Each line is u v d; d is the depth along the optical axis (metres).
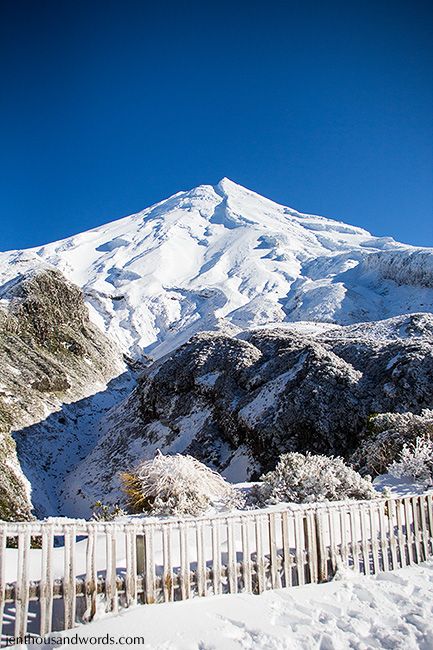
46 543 4.76
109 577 4.96
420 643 4.65
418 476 11.34
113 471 29.12
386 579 6.25
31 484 28.39
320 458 10.75
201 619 4.78
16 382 37.53
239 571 5.69
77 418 39.75
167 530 5.34
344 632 4.80
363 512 6.68
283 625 4.88
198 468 11.15
